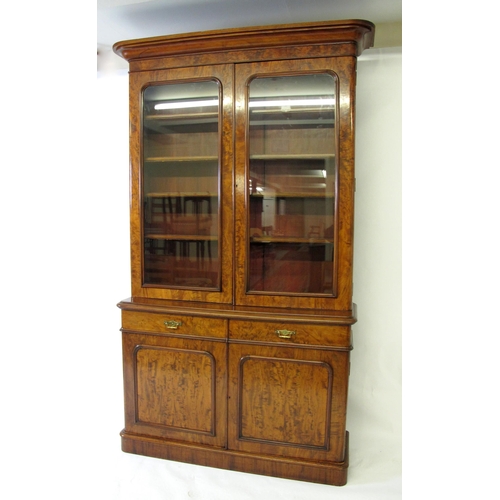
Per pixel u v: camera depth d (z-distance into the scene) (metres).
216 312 1.74
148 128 1.91
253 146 1.78
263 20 2.04
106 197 2.46
